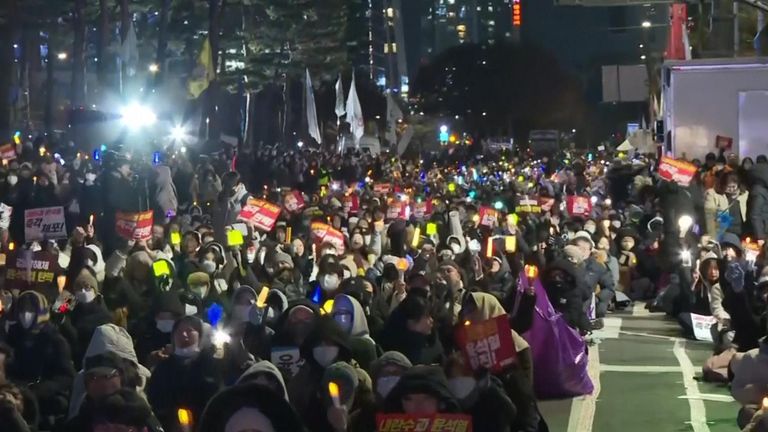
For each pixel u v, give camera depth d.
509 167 64.56
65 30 60.12
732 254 19.12
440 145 111.62
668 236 24.28
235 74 65.69
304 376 9.05
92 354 10.05
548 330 14.49
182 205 32.41
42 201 24.69
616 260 23.84
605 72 76.62
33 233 18.36
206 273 14.81
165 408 9.73
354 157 56.94
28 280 15.82
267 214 21.11
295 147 79.94
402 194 32.62
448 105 148.25
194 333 9.86
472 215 25.56
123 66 46.28
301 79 81.25
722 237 24.27
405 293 14.43
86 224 22.89
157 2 55.66
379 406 7.95
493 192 37.12
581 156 84.44
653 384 15.62
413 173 54.72
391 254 21.98
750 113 28.77
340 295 11.02
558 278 15.41
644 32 75.19
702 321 19.44
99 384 9.06
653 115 62.06
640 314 22.84
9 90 55.31
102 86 48.22
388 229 23.28
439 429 6.36
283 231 21.17
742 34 43.12
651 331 20.52
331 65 80.38
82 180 27.14
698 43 42.69
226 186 25.12
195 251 17.92
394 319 11.23
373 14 190.75
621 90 76.31
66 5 55.25
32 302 12.14
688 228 22.73
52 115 58.28
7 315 13.12
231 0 61.94
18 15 55.44
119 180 23.92
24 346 12.18
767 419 9.11
